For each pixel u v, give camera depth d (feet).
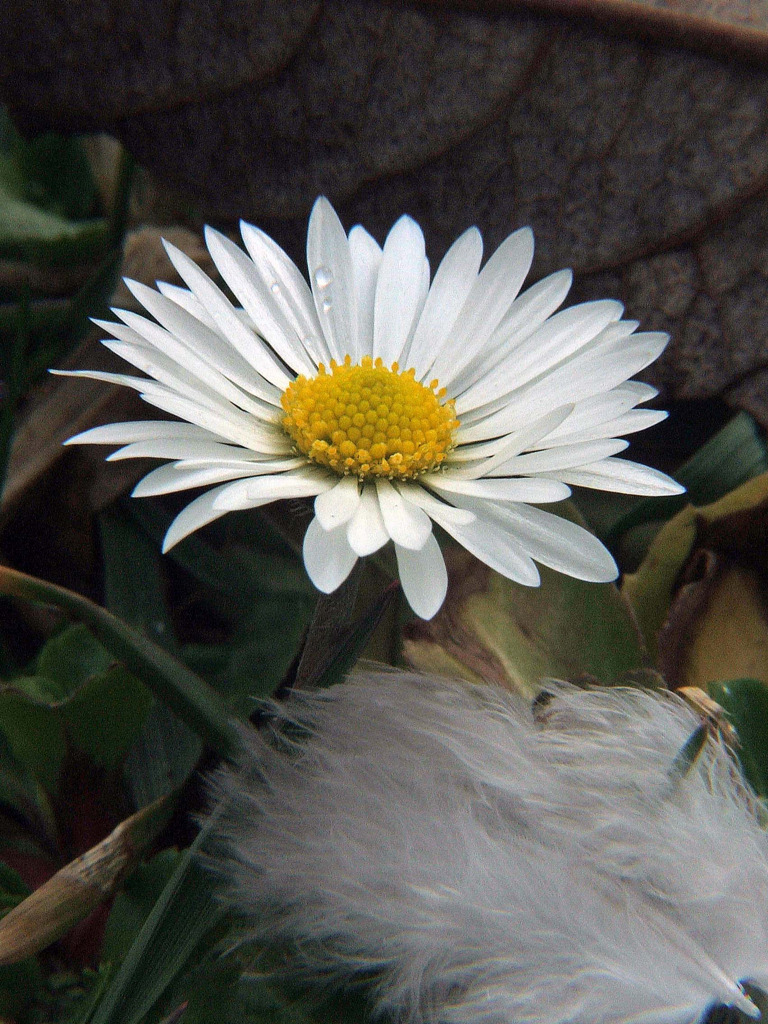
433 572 0.22
